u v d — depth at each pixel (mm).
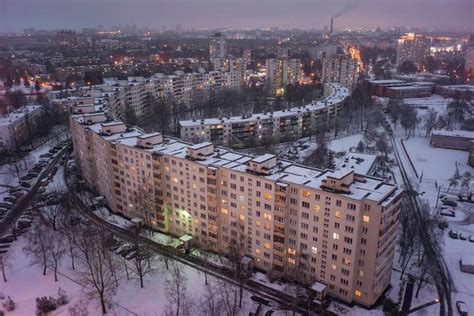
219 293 156250
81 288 161375
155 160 190500
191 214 189000
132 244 187500
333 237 149500
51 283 164750
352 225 143125
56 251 181000
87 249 163250
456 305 152750
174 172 188375
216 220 179750
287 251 165000
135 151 199125
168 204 197500
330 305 151625
